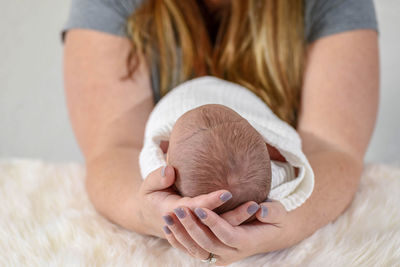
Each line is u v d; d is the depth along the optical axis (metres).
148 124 0.75
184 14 1.00
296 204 0.58
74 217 0.72
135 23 0.95
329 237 0.64
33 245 0.64
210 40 1.07
